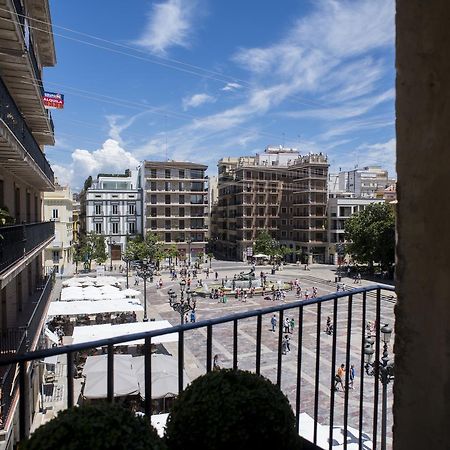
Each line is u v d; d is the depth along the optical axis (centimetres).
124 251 6931
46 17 1750
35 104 1619
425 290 192
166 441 227
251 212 7644
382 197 7675
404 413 203
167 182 7412
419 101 189
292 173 7669
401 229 200
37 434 179
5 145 1028
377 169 11138
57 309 2472
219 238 8869
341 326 2866
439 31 182
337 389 1766
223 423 216
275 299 4212
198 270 6244
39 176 1639
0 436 817
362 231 5359
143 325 2127
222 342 2600
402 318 201
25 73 1323
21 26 1106
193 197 7594
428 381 192
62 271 5397
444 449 187
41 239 1702
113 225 7356
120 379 1412
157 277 5550
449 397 184
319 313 325
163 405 1411
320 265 6981
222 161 8775
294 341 2586
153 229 7312
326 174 7194
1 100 927
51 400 1666
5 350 1042
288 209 7744
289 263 7350
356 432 937
